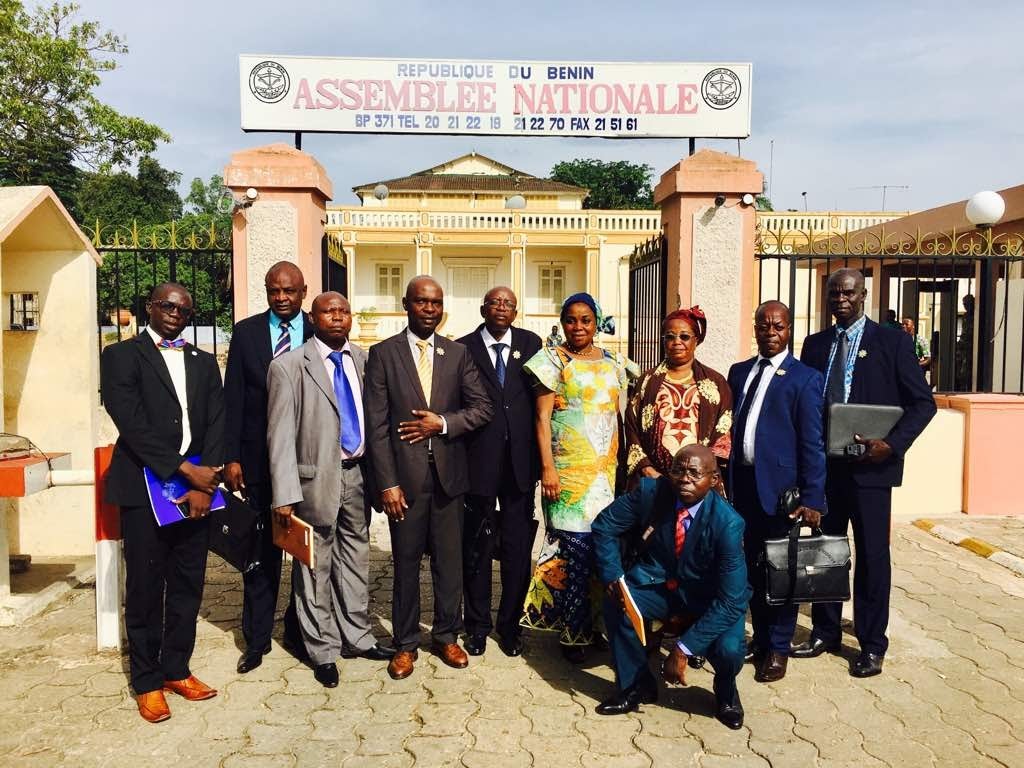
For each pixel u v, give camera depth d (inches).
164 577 134.6
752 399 152.2
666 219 252.5
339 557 154.1
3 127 815.1
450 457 148.0
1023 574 206.7
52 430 212.4
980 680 146.9
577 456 152.1
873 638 149.6
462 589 161.2
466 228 988.6
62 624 173.2
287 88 232.8
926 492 267.9
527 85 237.5
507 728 128.6
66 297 210.7
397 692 141.3
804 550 141.9
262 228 226.7
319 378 144.8
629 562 144.6
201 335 710.5
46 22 841.5
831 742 124.6
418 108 235.9
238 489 151.8
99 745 122.1
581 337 152.3
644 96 239.1
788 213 746.8
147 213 1437.0
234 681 145.3
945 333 430.3
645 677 136.6
